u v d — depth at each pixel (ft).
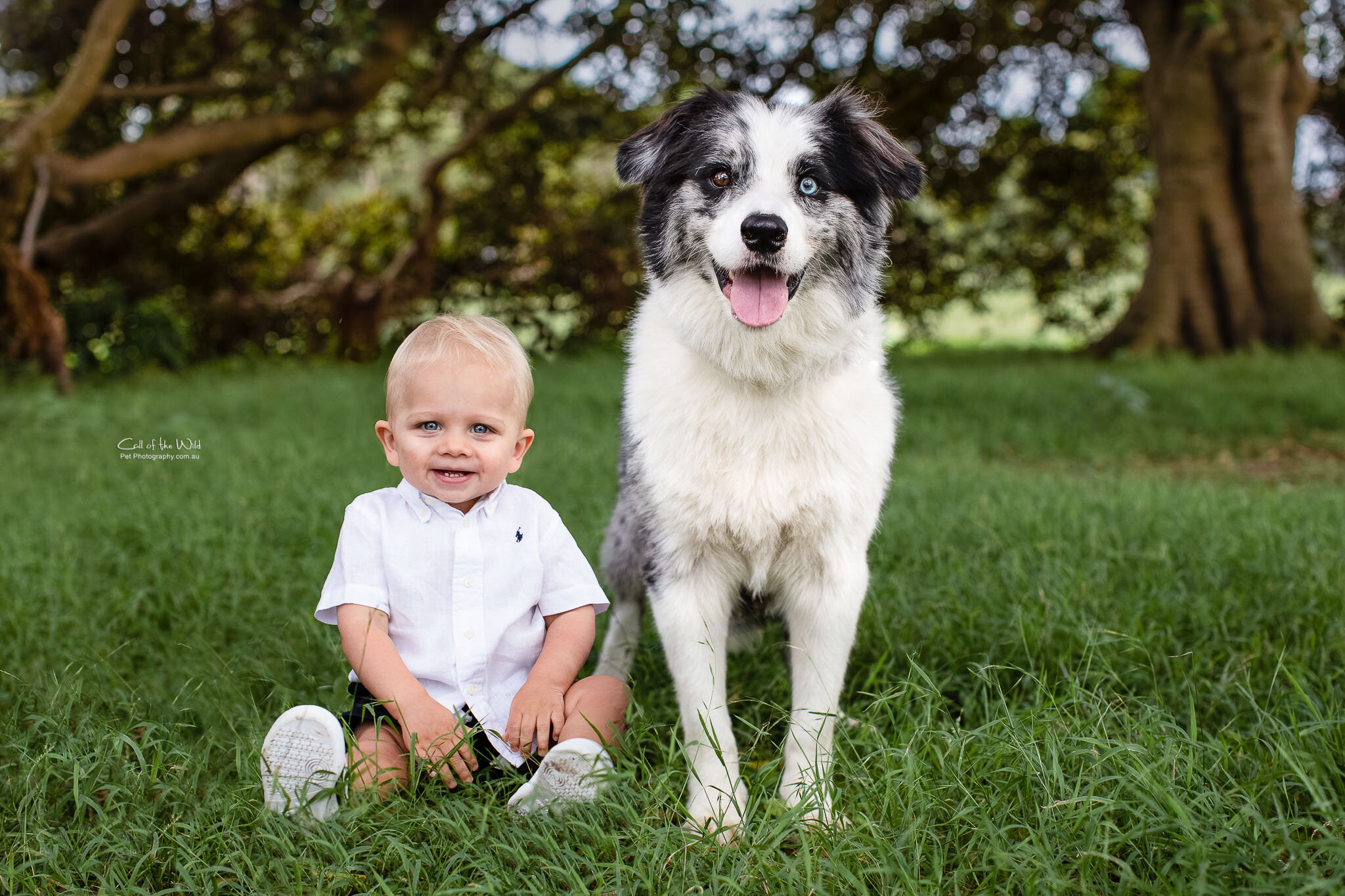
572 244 45.52
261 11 39.34
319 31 32.76
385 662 6.95
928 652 9.55
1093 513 14.33
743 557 8.02
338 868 6.05
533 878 5.92
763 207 7.55
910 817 6.26
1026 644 8.99
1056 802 6.18
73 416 25.07
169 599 11.02
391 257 51.88
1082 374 33.78
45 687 8.56
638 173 8.82
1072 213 58.23
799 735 7.60
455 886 6.01
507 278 46.09
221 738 7.94
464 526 7.28
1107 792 6.42
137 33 41.19
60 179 32.40
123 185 44.83
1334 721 6.61
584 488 16.24
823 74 42.88
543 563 7.59
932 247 54.54
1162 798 6.00
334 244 55.11
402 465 7.18
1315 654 8.98
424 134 52.16
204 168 40.32
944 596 10.73
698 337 7.92
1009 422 26.89
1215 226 39.06
